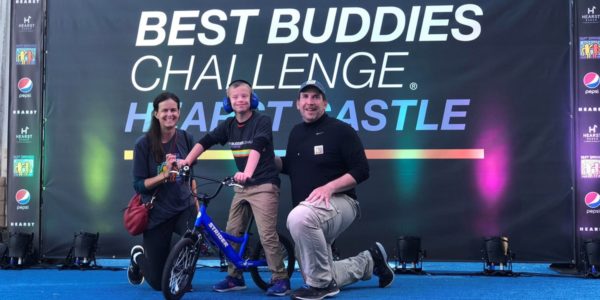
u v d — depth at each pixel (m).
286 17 5.11
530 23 4.95
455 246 4.92
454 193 4.94
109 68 5.21
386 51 5.03
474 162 4.94
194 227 3.58
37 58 5.24
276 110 5.07
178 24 5.18
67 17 5.25
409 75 5.01
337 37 5.06
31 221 5.18
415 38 5.02
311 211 3.45
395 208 4.97
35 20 5.26
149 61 5.18
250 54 5.11
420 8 5.03
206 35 5.16
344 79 5.04
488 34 4.97
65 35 5.25
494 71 4.95
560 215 4.86
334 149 3.72
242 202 3.89
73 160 5.19
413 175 4.97
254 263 3.78
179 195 3.83
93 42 5.23
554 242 4.86
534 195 4.89
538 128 4.91
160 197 3.82
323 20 5.08
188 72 5.15
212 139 3.86
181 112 5.13
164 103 3.79
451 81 4.98
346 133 3.72
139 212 3.71
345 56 5.05
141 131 5.16
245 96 3.75
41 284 4.25
